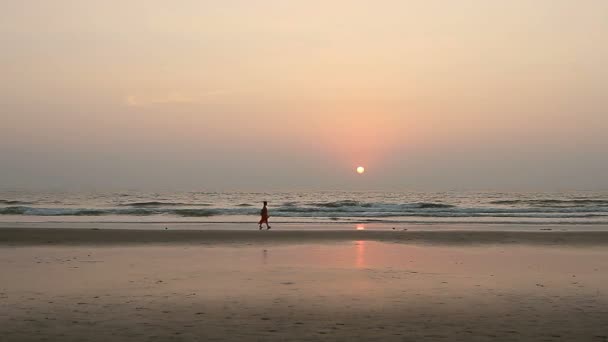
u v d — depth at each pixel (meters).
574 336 8.04
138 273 13.94
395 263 15.97
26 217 39.81
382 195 115.75
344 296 10.95
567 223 34.50
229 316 9.19
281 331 8.25
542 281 12.85
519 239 23.11
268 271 14.34
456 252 18.84
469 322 8.85
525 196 107.06
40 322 8.74
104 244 21.09
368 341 7.76
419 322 8.84
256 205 64.94
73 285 12.11
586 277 13.50
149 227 30.38
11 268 14.79
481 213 45.88
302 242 21.97
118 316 9.16
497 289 11.78
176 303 10.23
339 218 39.41
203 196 104.00
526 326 8.60
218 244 21.22
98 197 94.81
